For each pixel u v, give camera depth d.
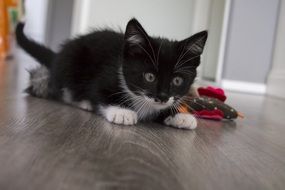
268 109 0.63
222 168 0.24
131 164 0.23
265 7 0.93
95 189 0.18
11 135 0.26
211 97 0.48
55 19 1.29
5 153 0.22
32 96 0.46
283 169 0.26
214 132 0.37
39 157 0.22
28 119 0.32
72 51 0.43
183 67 0.36
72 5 1.28
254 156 0.29
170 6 1.07
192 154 0.27
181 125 0.37
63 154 0.23
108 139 0.28
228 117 0.46
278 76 0.90
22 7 1.31
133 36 0.35
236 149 0.31
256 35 0.94
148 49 0.35
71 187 0.18
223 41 0.93
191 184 0.21
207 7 1.04
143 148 0.27
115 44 0.41
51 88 0.45
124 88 0.37
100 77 0.39
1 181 0.18
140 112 0.38
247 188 0.21
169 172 0.22
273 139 0.37
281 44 0.91
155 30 1.08
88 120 0.35
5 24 1.02
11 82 0.58
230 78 0.95
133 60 0.36
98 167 0.21
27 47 0.49
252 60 0.95
